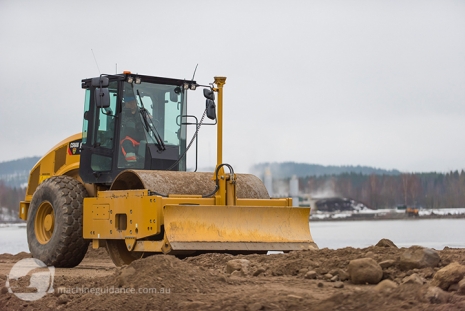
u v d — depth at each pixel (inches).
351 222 3230.8
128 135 640.4
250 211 569.3
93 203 620.1
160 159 643.5
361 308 325.7
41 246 666.2
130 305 374.0
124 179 616.4
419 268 401.1
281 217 582.6
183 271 406.6
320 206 4566.9
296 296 353.1
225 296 365.1
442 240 1228.5
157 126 648.4
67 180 665.6
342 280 412.8
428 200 4104.3
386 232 1667.1
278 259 487.8
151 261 414.9
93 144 654.5
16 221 3882.9
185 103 665.6
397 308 319.0
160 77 652.7
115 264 624.1
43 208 682.2
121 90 637.9
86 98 669.3
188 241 535.2
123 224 587.5
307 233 587.8
